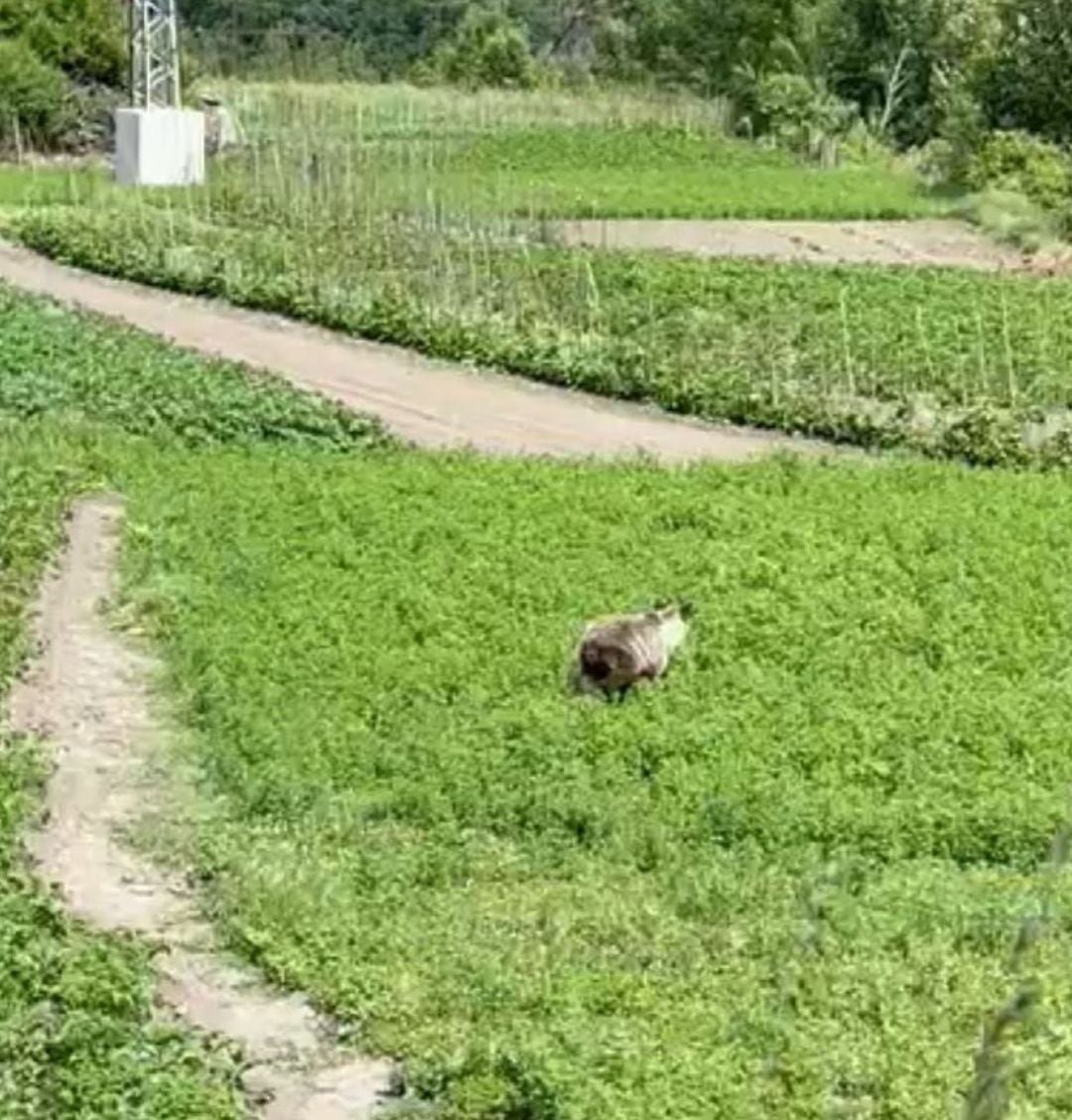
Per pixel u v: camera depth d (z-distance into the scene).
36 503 26.75
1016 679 20.36
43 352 35.94
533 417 35.16
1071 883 15.58
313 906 15.48
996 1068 7.40
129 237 46.59
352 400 35.75
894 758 18.09
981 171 58.69
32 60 68.38
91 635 22.14
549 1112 12.27
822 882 15.05
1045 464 32.31
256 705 19.30
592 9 113.81
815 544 24.56
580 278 42.59
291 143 60.97
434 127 71.75
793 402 34.88
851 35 80.06
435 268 42.47
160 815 17.52
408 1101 12.95
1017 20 64.81
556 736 18.34
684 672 20.02
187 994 14.38
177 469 29.12
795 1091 12.41
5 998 13.06
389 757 18.06
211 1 105.00
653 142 71.19
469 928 15.20
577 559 23.84
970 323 40.56
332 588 22.84
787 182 62.44
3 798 17.11
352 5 109.81
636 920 15.25
